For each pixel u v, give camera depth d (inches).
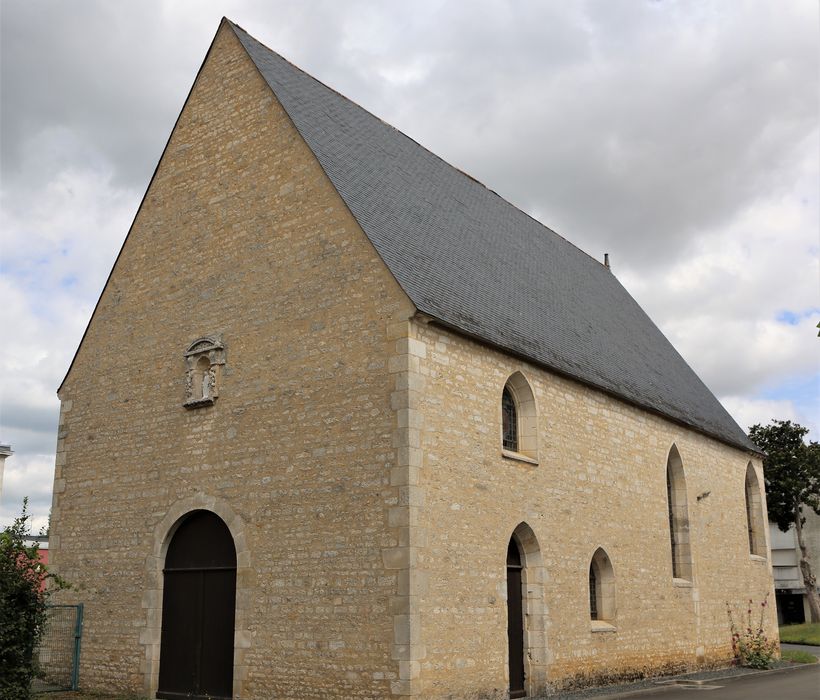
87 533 688.4
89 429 714.2
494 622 570.9
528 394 652.1
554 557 647.8
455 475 558.6
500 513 594.9
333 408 565.0
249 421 607.5
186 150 708.7
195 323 662.5
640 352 963.3
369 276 569.3
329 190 605.9
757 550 1067.9
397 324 548.1
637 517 778.8
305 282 601.6
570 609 658.2
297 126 638.5
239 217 655.1
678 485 885.2
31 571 536.1
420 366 546.6
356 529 535.8
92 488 696.4
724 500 981.8
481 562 568.4
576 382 711.7
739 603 967.6
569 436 690.8
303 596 549.3
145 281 708.7
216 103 697.6
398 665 499.8
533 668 615.2
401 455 526.3
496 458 600.4
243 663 566.9
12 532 527.8
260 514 584.1
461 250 716.0
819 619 1736.0
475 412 587.2
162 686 618.8
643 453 808.9
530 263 860.6
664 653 790.5
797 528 1781.5
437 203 761.0
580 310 882.1
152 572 636.7
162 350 679.7
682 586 843.4
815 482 1780.3
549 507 650.8
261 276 629.0
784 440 1798.7
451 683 525.0
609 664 700.7
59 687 661.3
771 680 794.2
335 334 576.4
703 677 791.7
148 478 660.1
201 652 604.7
